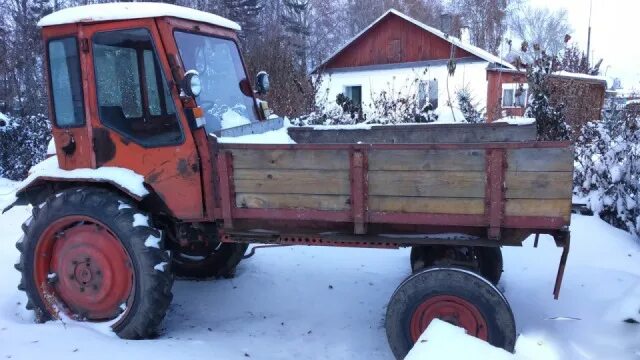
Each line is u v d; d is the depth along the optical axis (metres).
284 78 10.11
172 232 4.26
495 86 16.75
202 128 3.66
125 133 3.79
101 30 3.77
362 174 3.29
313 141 4.83
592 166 6.90
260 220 3.68
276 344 3.84
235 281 5.04
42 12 25.08
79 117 3.89
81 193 3.83
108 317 3.94
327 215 3.41
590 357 3.51
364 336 3.98
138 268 3.69
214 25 4.35
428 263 3.67
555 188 3.03
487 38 24.94
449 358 2.62
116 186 3.74
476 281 3.23
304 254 5.68
